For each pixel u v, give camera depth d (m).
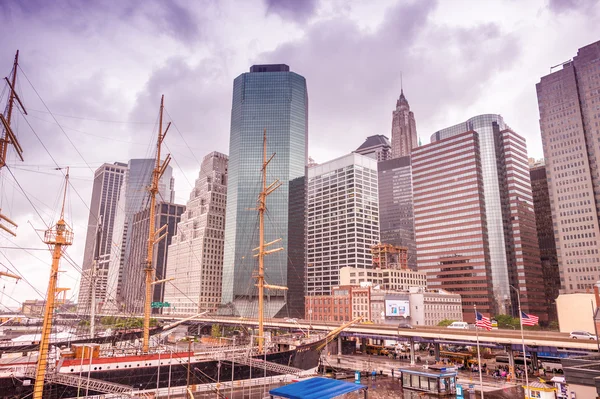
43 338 40.19
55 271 41.66
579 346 74.19
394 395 64.56
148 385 61.84
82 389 55.09
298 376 77.75
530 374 84.19
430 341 100.44
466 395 64.56
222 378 68.50
